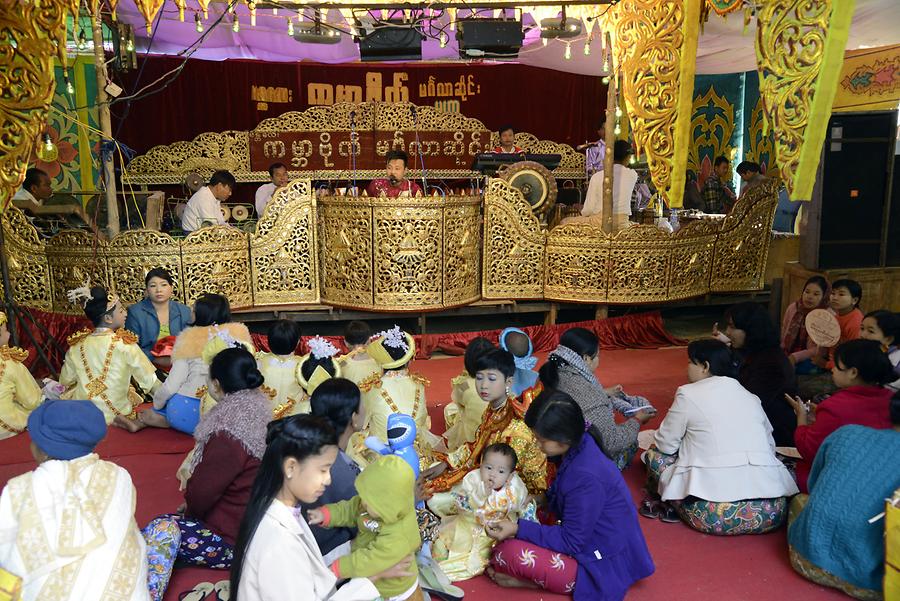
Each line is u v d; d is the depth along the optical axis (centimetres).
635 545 288
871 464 283
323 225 670
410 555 256
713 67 984
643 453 396
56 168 893
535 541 290
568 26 715
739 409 342
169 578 295
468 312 688
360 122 1070
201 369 459
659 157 629
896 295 610
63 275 622
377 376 379
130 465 422
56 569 217
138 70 995
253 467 297
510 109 1134
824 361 508
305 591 209
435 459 392
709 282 736
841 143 581
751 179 862
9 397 466
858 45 849
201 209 709
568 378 364
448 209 653
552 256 698
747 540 339
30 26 518
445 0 712
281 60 1091
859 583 281
